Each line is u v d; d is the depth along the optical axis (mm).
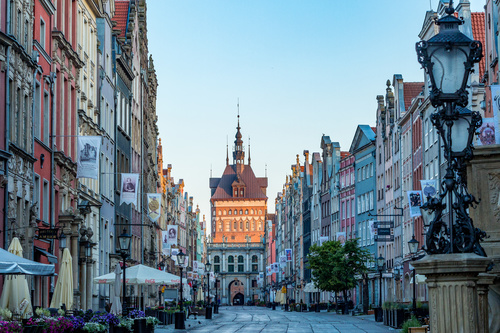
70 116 43375
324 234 125625
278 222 193500
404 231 80375
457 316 10547
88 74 49719
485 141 36000
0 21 30172
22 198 32938
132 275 42656
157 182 96000
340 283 80438
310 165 146750
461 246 11344
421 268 10812
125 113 65688
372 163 99625
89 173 36469
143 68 78500
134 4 71250
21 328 19875
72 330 24188
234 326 54406
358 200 106188
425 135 69750
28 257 32844
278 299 136375
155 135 91875
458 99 11562
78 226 43594
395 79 85125
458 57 11555
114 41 59406
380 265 60656
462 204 11492
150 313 53688
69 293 31047
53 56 39844
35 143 35812
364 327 49531
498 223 15602
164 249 80812
